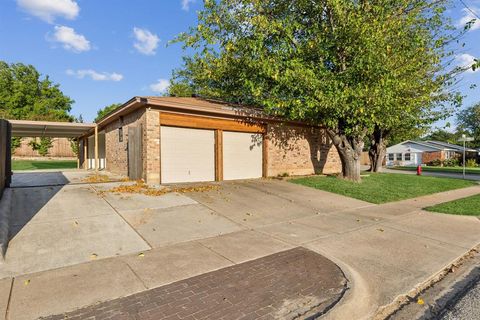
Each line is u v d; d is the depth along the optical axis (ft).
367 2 35.65
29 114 126.72
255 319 9.95
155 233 19.08
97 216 21.40
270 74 34.04
